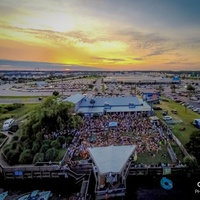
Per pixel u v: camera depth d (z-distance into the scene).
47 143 45.16
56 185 36.44
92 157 34.78
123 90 140.88
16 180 37.91
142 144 45.53
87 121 62.62
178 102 96.19
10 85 188.00
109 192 31.12
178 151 42.69
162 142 46.69
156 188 34.16
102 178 33.03
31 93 130.50
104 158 34.06
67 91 137.12
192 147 39.53
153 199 31.53
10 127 60.00
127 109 71.38
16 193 34.28
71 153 42.31
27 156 40.25
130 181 36.28
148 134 51.69
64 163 38.91
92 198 31.50
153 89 144.50
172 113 73.81
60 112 53.31
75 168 37.62
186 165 36.44
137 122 61.03
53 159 40.53
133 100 76.75
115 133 52.72
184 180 35.72
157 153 41.88
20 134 50.03
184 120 64.94
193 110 78.38
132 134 51.94
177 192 32.97
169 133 52.00
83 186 34.09
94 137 50.38
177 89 147.38
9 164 39.56
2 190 35.28
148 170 36.84
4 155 42.81
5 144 49.50
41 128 49.09
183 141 47.41
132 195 32.53
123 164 32.31
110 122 58.91
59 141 46.84
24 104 94.19
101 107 73.88
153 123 59.88
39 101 101.44
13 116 73.12
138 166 37.12
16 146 44.97
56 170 37.56
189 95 114.50
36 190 35.00
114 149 36.94
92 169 37.22
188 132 53.84
